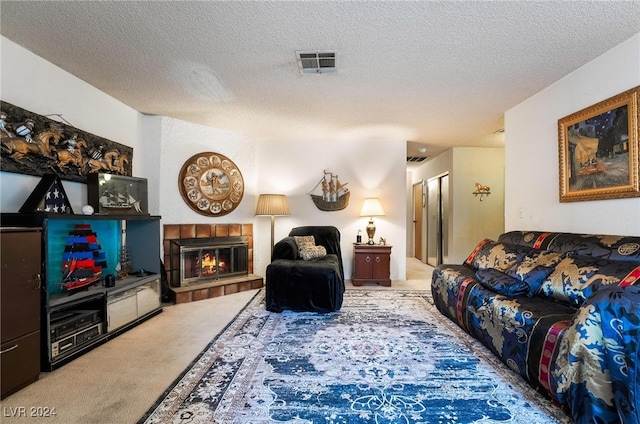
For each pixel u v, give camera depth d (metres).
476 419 1.45
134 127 3.36
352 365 1.98
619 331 1.21
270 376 1.84
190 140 3.82
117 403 1.57
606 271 1.68
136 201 2.99
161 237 3.54
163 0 1.64
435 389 1.70
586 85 2.31
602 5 1.65
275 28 1.89
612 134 2.07
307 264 3.16
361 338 2.42
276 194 4.37
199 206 3.83
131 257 3.12
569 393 1.34
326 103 3.15
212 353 2.15
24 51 2.13
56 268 2.34
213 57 2.25
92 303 2.34
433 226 6.18
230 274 4.08
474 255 2.98
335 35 1.96
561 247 2.20
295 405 1.56
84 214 2.36
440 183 5.83
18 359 1.68
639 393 1.15
